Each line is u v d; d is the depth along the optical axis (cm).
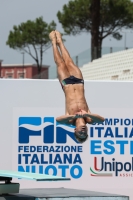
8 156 1802
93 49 3697
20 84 1808
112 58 3616
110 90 1842
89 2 4859
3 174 1277
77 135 1157
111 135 1844
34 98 1812
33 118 1812
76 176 1827
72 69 1186
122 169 1848
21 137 1808
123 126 1850
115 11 4688
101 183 1838
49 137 1817
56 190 1417
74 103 1162
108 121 1842
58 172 1819
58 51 1202
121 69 3494
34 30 6066
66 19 4922
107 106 1839
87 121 1163
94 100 1834
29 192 1352
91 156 1833
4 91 1802
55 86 1817
